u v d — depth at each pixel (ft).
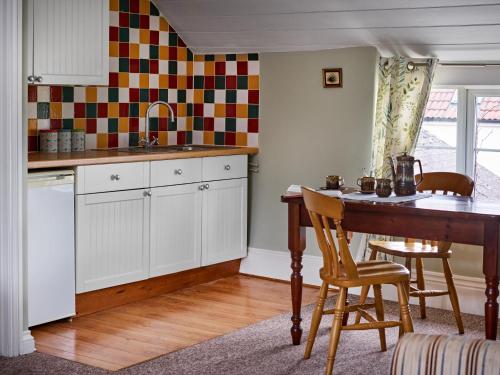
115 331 14.79
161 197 17.12
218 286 18.72
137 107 19.01
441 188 15.66
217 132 20.30
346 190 14.48
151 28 19.17
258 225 19.85
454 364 7.91
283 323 15.47
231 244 19.30
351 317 16.12
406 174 13.70
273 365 12.92
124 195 16.17
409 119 17.62
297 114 18.97
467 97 17.69
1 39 12.99
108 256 15.96
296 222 13.79
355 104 18.08
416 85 17.49
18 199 13.06
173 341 14.23
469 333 15.03
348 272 12.24
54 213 14.56
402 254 14.89
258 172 19.77
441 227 12.23
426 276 17.25
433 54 17.42
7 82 12.96
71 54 15.81
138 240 16.62
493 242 11.78
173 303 17.01
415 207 12.36
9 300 13.15
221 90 20.12
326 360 13.23
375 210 12.71
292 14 17.35
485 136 17.65
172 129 20.07
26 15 13.21
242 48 19.47
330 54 18.31
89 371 12.51
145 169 16.63
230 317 15.92
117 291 16.57
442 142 18.13
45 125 16.94
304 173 19.02
